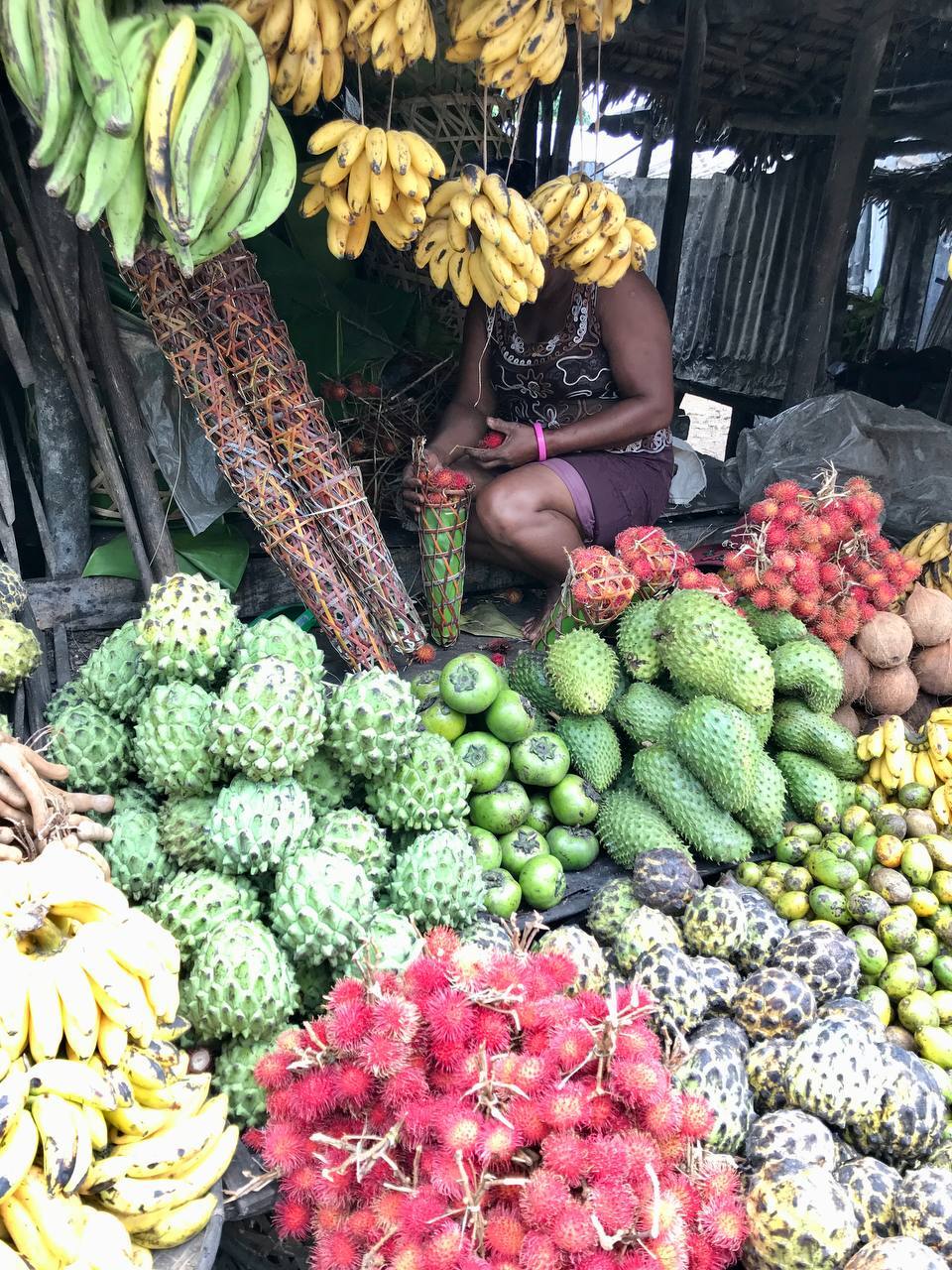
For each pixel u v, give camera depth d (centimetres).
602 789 284
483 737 266
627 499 352
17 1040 144
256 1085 187
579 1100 152
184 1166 162
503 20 241
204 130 193
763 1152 183
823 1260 161
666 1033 208
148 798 228
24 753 201
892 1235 177
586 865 275
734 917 233
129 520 294
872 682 330
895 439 452
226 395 271
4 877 163
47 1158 140
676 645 285
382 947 196
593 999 175
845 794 291
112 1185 154
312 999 211
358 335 397
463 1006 163
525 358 357
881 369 783
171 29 195
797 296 946
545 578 364
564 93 642
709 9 600
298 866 200
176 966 168
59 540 308
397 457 390
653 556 315
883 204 1103
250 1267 206
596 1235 138
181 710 212
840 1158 193
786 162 916
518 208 261
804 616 312
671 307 666
